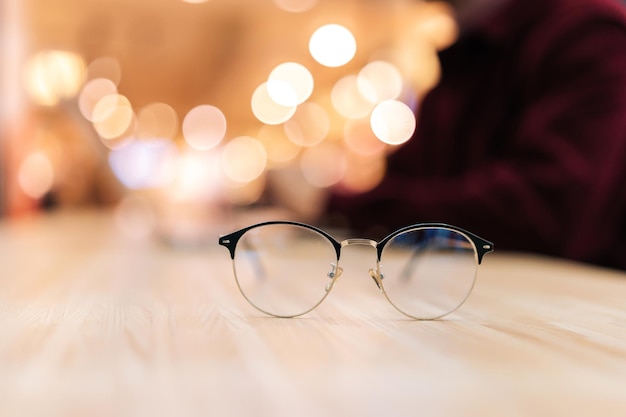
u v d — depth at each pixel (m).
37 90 1.75
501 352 0.37
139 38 2.37
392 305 0.46
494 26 1.12
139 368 0.33
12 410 0.27
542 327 0.43
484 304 0.51
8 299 0.50
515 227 0.94
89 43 2.26
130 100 2.97
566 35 0.98
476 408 0.28
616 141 0.91
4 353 0.35
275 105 2.86
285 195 1.50
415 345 0.38
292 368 0.33
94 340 0.38
